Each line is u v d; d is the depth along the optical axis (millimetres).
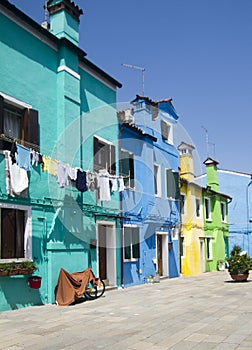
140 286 15734
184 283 16938
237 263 17688
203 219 24750
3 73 10555
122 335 7184
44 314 9422
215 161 27438
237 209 30844
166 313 9430
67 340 6895
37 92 11688
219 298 12102
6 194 10117
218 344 6453
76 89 12984
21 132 11141
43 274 11102
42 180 11359
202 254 24438
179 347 6293
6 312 9672
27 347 6465
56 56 12609
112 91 15539
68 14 13258
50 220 11531
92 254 13469
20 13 11047
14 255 10344
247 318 8719
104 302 11344
